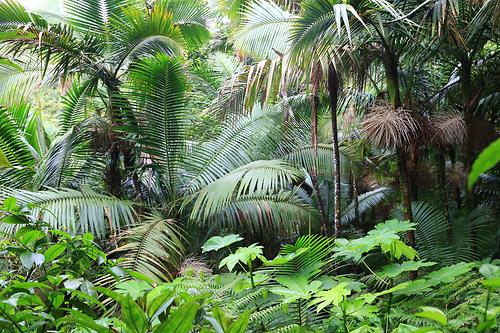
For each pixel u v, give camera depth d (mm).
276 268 2773
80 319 1364
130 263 3428
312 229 4742
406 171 3549
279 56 3596
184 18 5551
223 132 5133
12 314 1402
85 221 3832
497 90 4355
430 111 3953
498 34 3916
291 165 4492
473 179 501
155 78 4383
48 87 5105
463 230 3965
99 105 6023
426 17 3488
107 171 5059
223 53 7090
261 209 4434
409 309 2518
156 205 4781
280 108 5156
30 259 1590
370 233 2354
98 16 4730
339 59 3416
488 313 1031
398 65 3951
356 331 1870
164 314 1423
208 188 4281
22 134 5645
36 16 4277
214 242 2764
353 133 4973
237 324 1395
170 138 4688
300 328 2105
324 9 3051
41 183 4949
